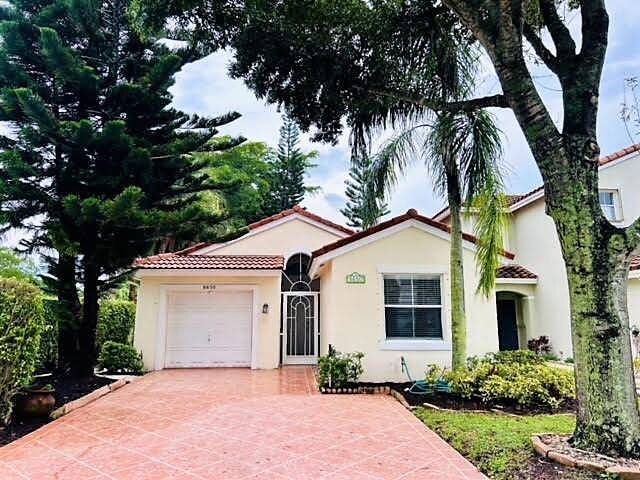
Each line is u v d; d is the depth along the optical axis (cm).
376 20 951
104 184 1273
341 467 610
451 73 1059
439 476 577
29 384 927
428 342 1228
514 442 671
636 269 1484
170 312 1631
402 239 1277
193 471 597
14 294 843
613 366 599
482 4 731
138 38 1402
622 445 579
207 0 889
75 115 1384
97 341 1641
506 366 1070
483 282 1129
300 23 920
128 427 820
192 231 1384
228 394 1126
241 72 1023
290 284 1803
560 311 1786
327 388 1152
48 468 610
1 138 1262
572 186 649
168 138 1505
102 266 1348
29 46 1312
